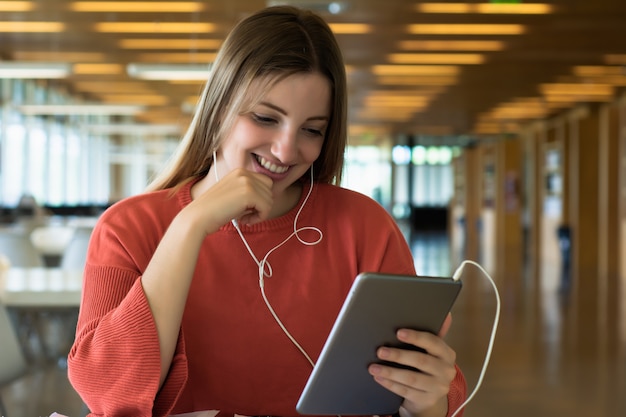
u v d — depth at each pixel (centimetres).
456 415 115
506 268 1309
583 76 1180
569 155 1557
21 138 1380
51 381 465
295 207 133
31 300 336
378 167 2933
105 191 2086
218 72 124
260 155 121
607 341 614
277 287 127
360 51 1027
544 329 666
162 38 959
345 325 98
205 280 126
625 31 881
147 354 106
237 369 125
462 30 894
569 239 1424
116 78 1325
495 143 2147
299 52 117
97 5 798
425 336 103
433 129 2053
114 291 118
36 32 935
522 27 869
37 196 1486
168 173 136
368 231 134
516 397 439
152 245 126
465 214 2489
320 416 126
